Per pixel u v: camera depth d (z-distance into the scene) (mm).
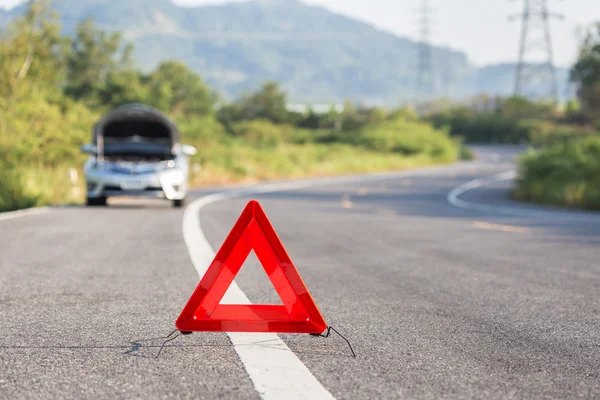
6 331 4938
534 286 7234
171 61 107688
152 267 8047
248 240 4363
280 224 15070
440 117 139500
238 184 36875
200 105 110062
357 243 11414
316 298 6410
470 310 5930
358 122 117062
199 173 37281
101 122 19281
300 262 8961
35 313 5547
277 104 125688
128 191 18078
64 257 8758
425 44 181125
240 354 4355
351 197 28984
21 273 7488
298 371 4016
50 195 20594
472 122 130125
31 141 23016
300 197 27656
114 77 64250
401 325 5305
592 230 15078
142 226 13102
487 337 4941
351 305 6086
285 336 4871
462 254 10086
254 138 88688
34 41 30734
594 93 96688
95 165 18422
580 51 95188
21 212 16109
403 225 15477
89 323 5207
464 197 31500
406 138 82500
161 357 4285
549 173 30812
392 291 6828
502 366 4195
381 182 42938
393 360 4293
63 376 3902
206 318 4387
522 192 31688
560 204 27641
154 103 61062
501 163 77000
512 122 126188
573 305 6199
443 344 4723
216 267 4375
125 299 6160
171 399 3531
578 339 4910
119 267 8016
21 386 3729
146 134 20750
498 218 19094
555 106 133500
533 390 3736
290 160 53125
